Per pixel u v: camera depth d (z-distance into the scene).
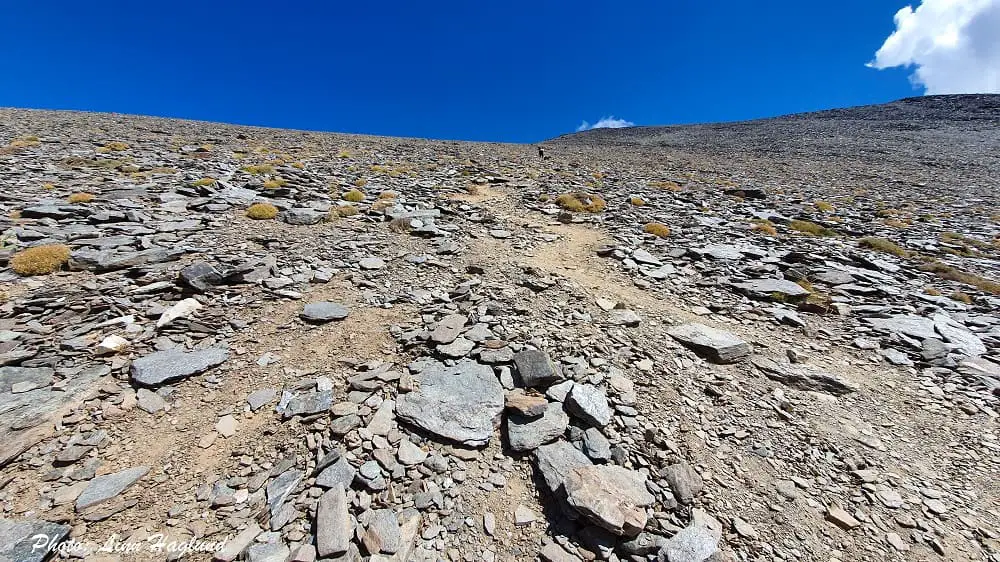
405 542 5.05
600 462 6.38
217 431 6.59
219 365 8.02
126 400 6.91
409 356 8.69
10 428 6.01
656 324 10.66
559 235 17.75
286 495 5.57
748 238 18.72
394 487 5.79
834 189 35.84
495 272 13.26
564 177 31.86
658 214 22.38
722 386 8.44
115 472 5.74
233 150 31.34
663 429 7.13
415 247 14.95
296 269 12.11
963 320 11.68
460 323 9.79
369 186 23.06
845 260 16.39
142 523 5.13
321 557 4.76
